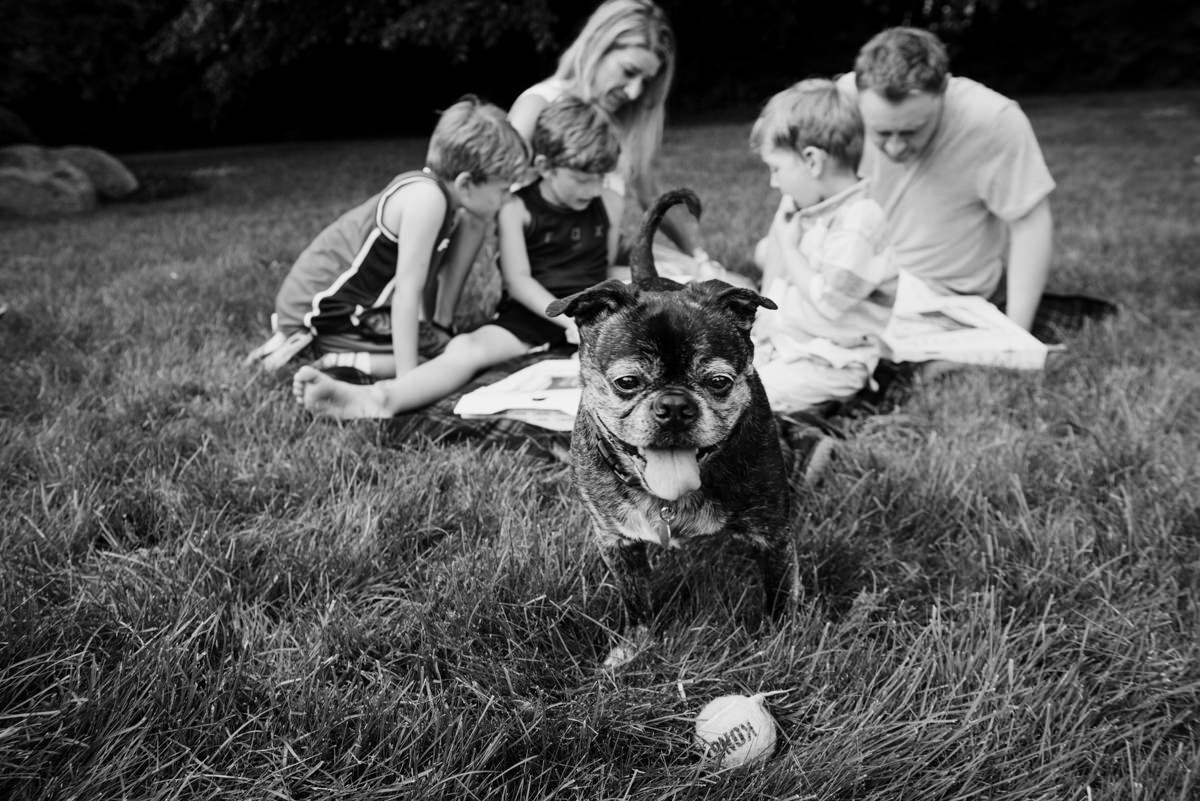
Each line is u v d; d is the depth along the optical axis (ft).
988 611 8.02
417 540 9.43
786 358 12.44
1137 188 31.12
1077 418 12.26
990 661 7.39
